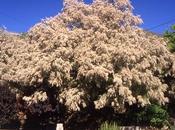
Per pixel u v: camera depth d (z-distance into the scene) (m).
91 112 22.34
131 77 18.80
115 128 19.94
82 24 21.19
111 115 22.02
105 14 20.86
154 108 22.00
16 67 21.36
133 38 20.17
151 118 21.94
